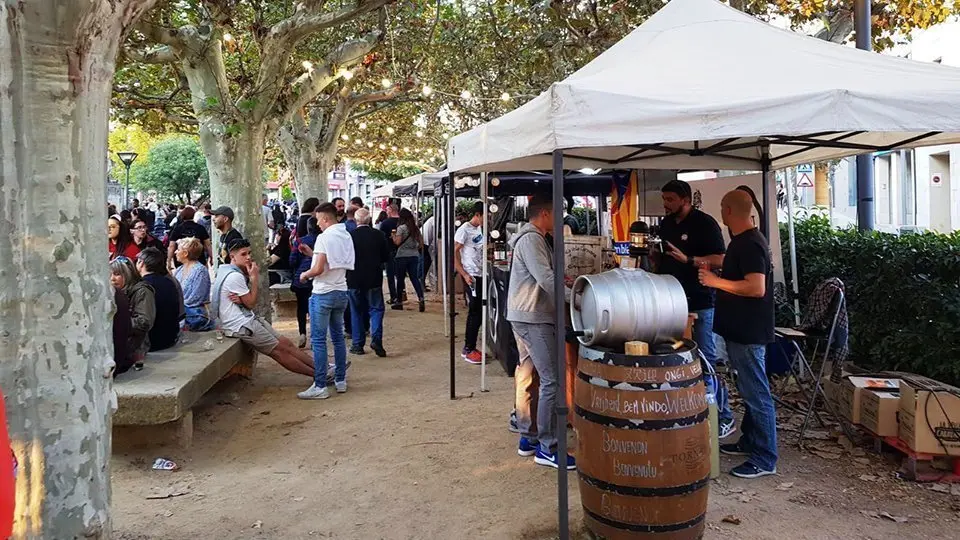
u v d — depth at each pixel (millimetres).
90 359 2740
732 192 4215
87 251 2707
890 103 3094
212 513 3920
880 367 6074
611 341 3449
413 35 12219
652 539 3232
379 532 3676
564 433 3521
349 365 7582
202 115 8430
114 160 40562
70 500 2686
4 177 2469
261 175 8820
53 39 2520
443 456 4816
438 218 14617
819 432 5121
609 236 7207
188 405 4844
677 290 3523
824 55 4035
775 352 5680
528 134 3727
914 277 5754
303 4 8359
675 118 3230
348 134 22969
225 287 6539
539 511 3896
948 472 4258
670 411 3199
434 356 8305
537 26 10336
